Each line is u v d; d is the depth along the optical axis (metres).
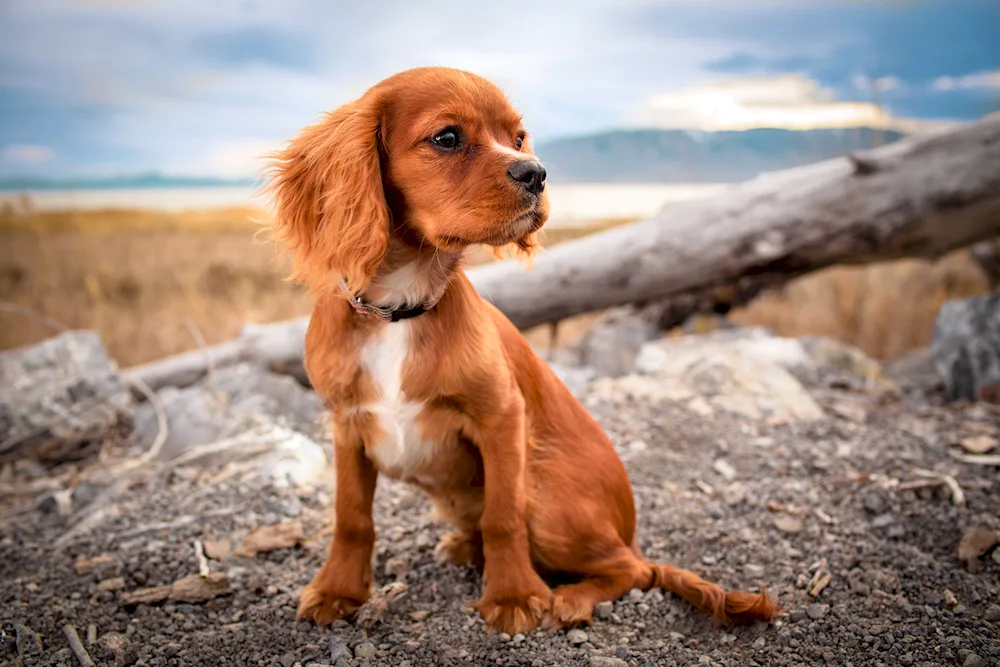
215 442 1.01
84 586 0.76
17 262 2.40
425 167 0.64
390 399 0.67
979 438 1.01
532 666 0.63
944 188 1.21
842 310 1.60
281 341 1.32
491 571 0.69
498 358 0.67
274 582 0.77
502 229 0.63
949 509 0.86
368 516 0.71
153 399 1.11
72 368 1.17
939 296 1.63
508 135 0.67
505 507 0.68
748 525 0.86
